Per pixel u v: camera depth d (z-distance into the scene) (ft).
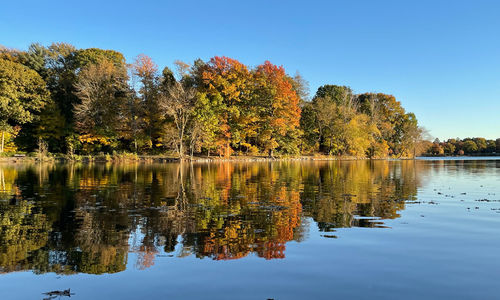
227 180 68.64
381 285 16.56
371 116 260.42
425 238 24.97
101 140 157.99
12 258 20.54
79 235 25.68
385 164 158.40
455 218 32.01
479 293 15.70
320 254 21.27
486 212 35.06
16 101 141.90
